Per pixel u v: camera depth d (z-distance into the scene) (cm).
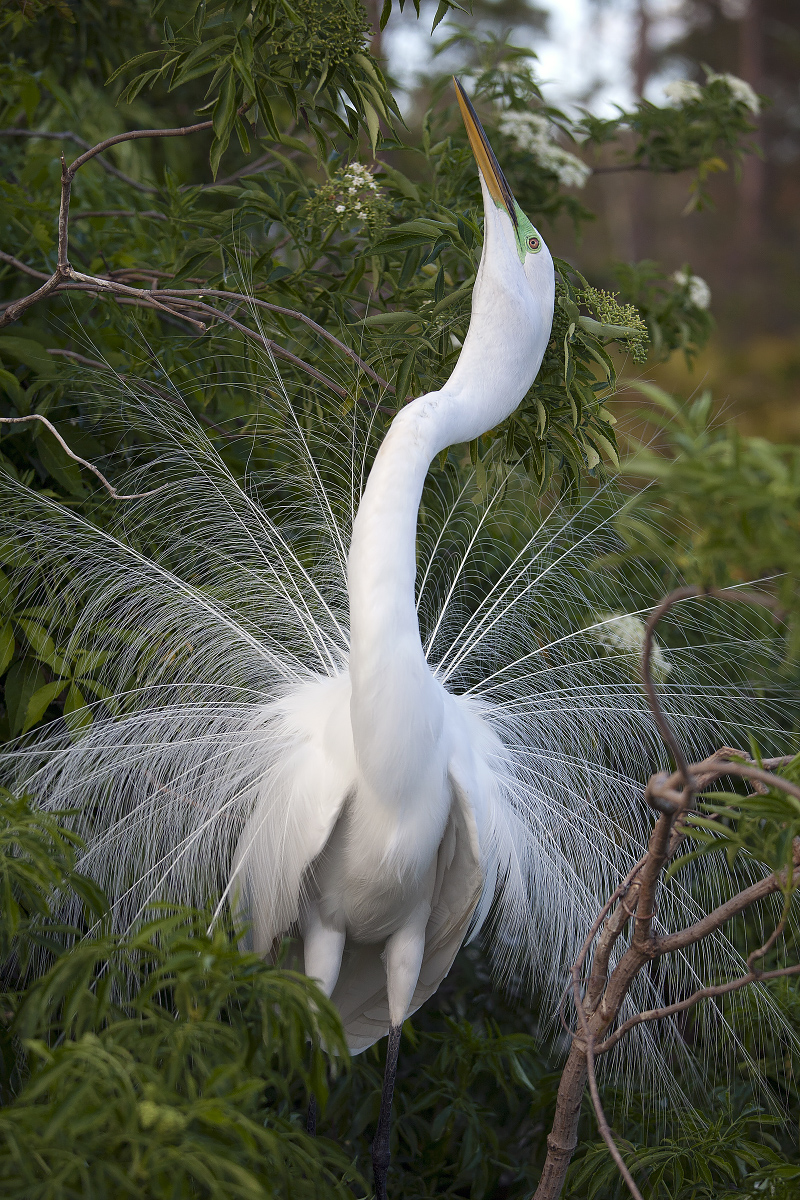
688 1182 265
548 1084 311
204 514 352
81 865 281
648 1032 318
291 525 364
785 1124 313
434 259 348
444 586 386
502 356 274
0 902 199
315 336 372
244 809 291
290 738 283
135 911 287
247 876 276
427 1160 321
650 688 169
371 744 241
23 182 444
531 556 378
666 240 2542
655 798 179
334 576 356
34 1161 146
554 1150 230
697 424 153
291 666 330
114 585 324
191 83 610
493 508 391
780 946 347
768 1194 234
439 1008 375
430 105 485
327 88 311
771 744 356
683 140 535
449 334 336
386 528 240
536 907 307
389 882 259
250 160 628
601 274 828
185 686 315
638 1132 313
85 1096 144
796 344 2148
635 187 2486
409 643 241
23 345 336
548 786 323
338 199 338
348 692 273
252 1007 182
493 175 279
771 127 2581
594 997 221
